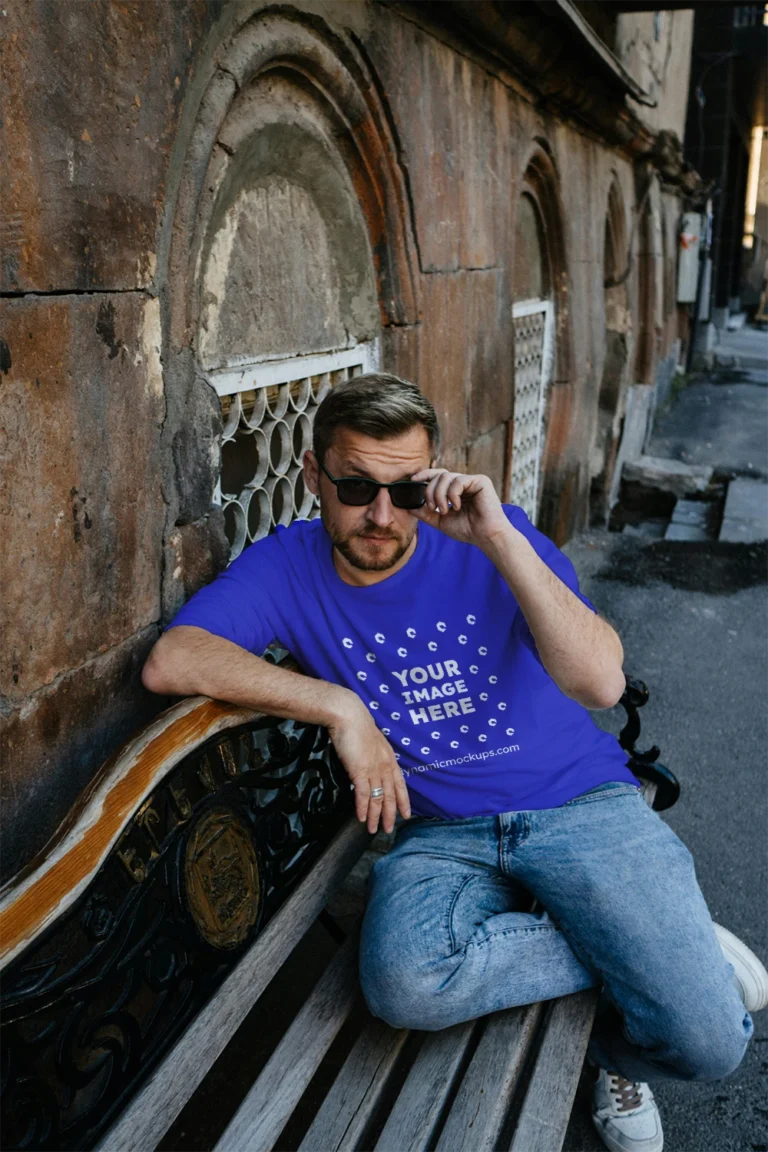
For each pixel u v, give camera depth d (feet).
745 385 52.03
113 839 4.70
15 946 4.10
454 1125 5.28
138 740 5.12
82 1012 4.62
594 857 5.96
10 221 4.84
